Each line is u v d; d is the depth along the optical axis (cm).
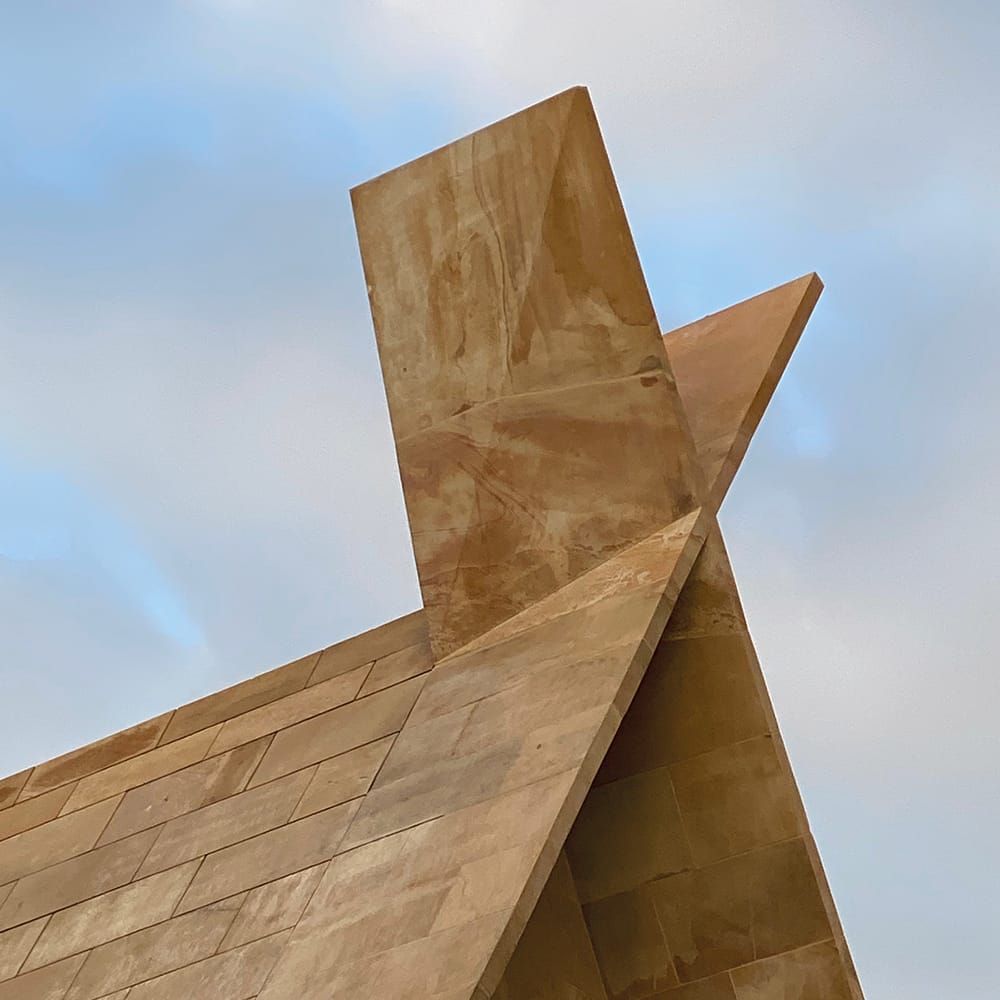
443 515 2078
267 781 2011
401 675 2058
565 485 2027
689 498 1978
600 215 2078
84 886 2006
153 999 1767
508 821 1706
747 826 1953
